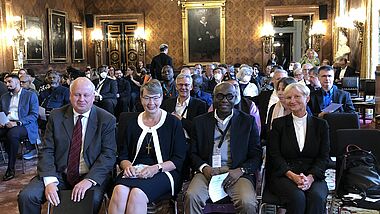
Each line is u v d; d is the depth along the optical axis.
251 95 5.91
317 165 3.10
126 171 3.05
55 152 3.15
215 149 3.26
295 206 2.87
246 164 3.18
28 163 5.76
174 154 3.27
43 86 8.15
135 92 9.52
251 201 2.92
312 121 3.25
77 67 13.08
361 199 2.89
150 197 3.00
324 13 12.46
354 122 3.83
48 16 11.43
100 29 13.46
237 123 3.26
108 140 3.17
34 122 5.49
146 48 13.40
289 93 3.21
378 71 5.67
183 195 3.29
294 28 12.70
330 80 4.62
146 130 3.26
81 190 2.91
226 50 13.04
